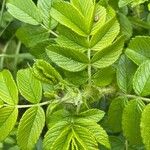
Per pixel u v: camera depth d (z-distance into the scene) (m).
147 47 0.38
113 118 0.39
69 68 0.35
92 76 0.36
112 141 0.43
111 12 0.40
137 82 0.36
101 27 0.34
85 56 0.35
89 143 0.33
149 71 0.36
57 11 0.35
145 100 0.36
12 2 0.41
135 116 0.36
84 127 0.33
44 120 0.35
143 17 0.50
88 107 0.36
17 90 0.35
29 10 0.41
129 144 0.42
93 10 0.35
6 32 0.61
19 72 0.36
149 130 0.33
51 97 0.35
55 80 0.35
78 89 0.35
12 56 0.58
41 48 0.41
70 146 0.33
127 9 0.47
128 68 0.39
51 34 0.43
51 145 0.33
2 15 0.59
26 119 0.35
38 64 0.34
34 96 0.36
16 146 0.49
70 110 0.36
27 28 0.43
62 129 0.34
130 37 0.45
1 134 0.35
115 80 0.39
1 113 0.35
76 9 0.34
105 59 0.35
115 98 0.38
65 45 0.36
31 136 0.35
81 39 0.35
